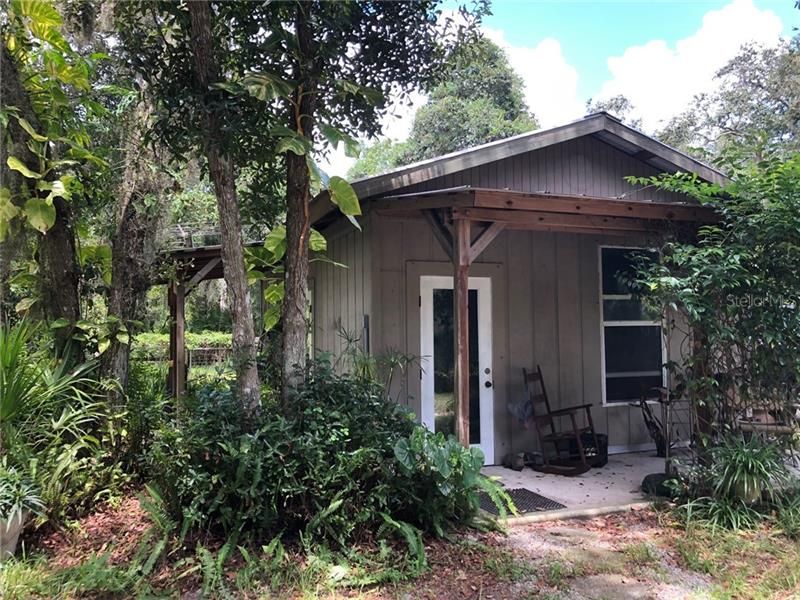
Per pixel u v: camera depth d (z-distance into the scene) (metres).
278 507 3.74
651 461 6.37
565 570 3.45
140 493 4.46
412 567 3.39
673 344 7.04
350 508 3.73
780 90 18.53
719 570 3.49
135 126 5.63
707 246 4.92
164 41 4.48
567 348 6.66
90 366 4.77
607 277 6.92
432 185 5.89
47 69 4.97
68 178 4.69
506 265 6.45
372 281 5.86
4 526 3.43
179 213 9.16
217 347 14.12
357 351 5.65
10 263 5.31
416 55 4.88
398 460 3.73
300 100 4.52
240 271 4.43
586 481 5.50
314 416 3.96
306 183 4.71
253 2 4.43
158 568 3.43
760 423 4.73
